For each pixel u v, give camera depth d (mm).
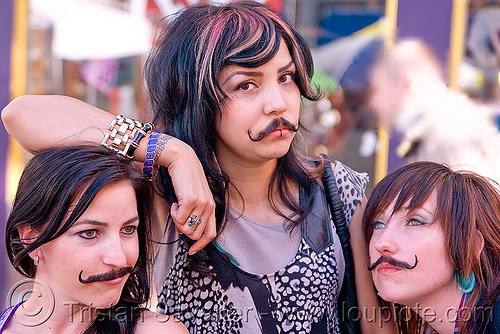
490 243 1034
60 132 997
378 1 2709
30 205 895
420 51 1401
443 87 1415
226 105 1014
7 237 946
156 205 1130
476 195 1052
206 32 1018
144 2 2820
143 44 2844
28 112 1009
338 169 1273
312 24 2703
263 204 1160
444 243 1021
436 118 1462
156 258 1148
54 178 881
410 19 2617
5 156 2740
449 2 2576
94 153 924
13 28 2828
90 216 876
